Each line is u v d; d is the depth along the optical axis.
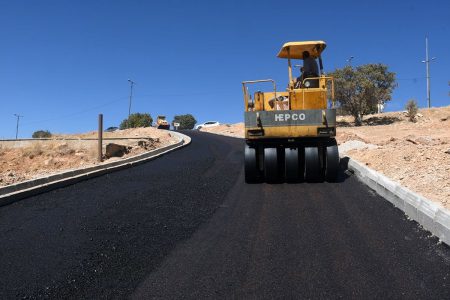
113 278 5.84
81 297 5.34
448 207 7.67
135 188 11.93
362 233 7.11
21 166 23.55
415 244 6.52
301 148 12.02
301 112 11.34
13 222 8.70
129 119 67.56
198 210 9.13
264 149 11.74
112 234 7.70
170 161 18.67
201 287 5.46
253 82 12.34
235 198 10.13
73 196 11.08
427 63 53.34
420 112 47.66
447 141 18.12
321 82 12.07
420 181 9.77
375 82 42.56
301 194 10.23
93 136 37.91
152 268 6.11
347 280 5.43
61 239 7.52
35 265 6.38
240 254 6.46
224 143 27.92
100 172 14.69
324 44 12.32
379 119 45.78
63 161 23.38
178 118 105.44
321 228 7.47
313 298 5.03
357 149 16.58
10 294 5.48
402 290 5.12
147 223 8.30
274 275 5.68
